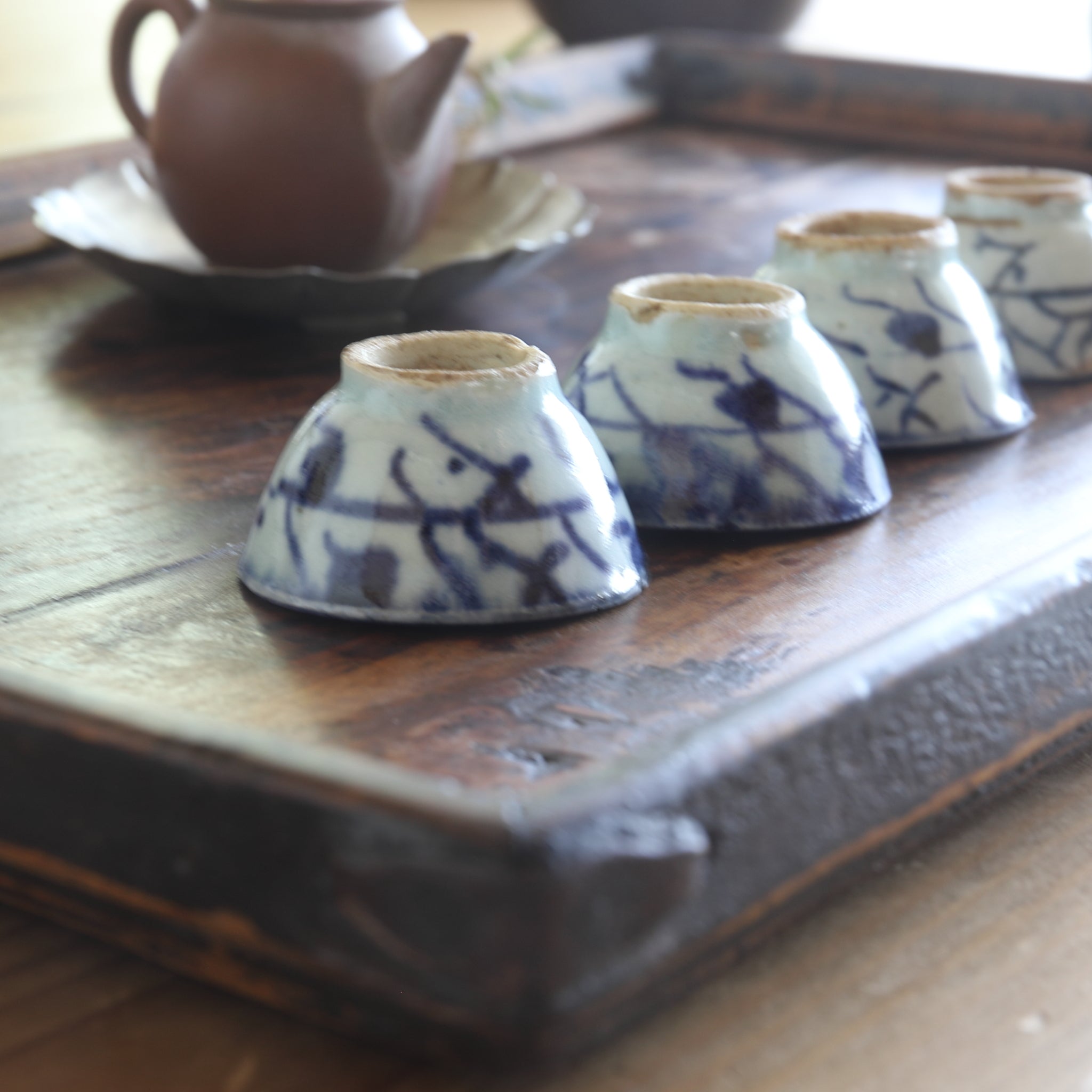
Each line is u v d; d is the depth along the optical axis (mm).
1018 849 538
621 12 1140
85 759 497
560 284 771
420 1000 481
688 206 866
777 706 499
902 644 518
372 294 696
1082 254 684
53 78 1283
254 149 701
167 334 725
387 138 708
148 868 497
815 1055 493
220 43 705
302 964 489
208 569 577
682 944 490
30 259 786
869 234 655
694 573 576
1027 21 1499
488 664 540
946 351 638
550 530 551
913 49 1400
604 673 538
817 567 580
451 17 1503
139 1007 505
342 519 550
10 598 565
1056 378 687
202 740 488
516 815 470
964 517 604
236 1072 493
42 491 617
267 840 484
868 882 528
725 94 1049
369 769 478
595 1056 492
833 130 1004
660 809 481
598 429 594
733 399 588
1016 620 535
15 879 516
